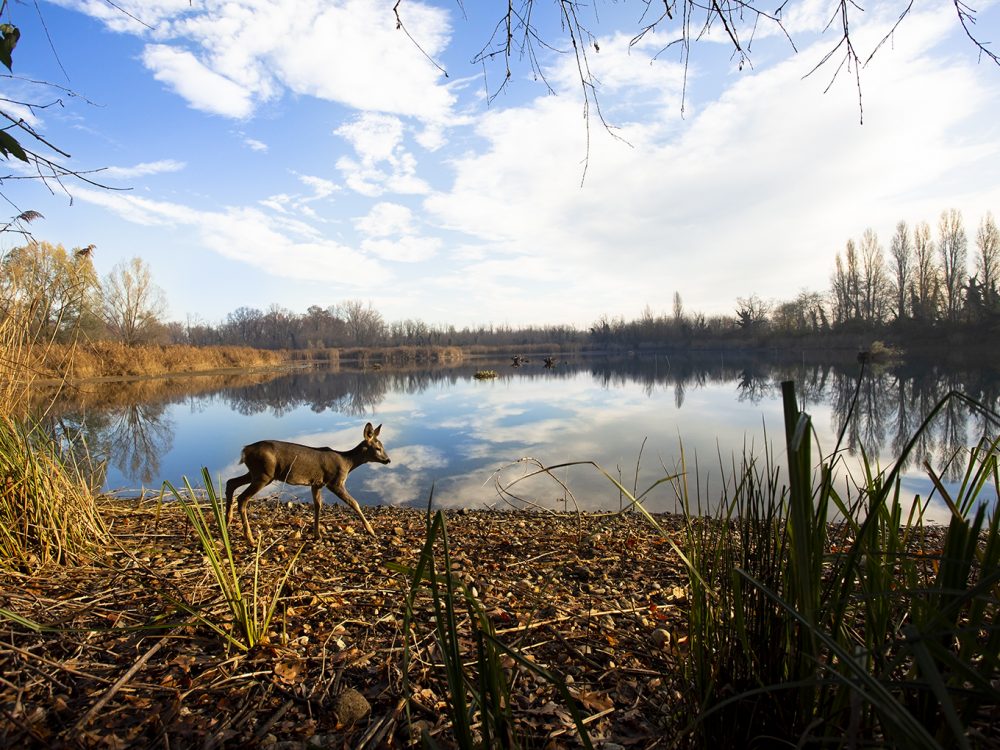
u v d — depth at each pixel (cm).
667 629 348
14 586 365
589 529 670
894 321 5422
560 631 349
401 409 2356
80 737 231
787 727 168
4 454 423
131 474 1144
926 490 950
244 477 567
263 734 243
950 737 138
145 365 4256
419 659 307
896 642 129
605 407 2230
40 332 513
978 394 2295
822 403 2234
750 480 195
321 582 427
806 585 127
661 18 227
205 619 320
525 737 242
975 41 197
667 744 222
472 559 524
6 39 207
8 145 206
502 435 1623
